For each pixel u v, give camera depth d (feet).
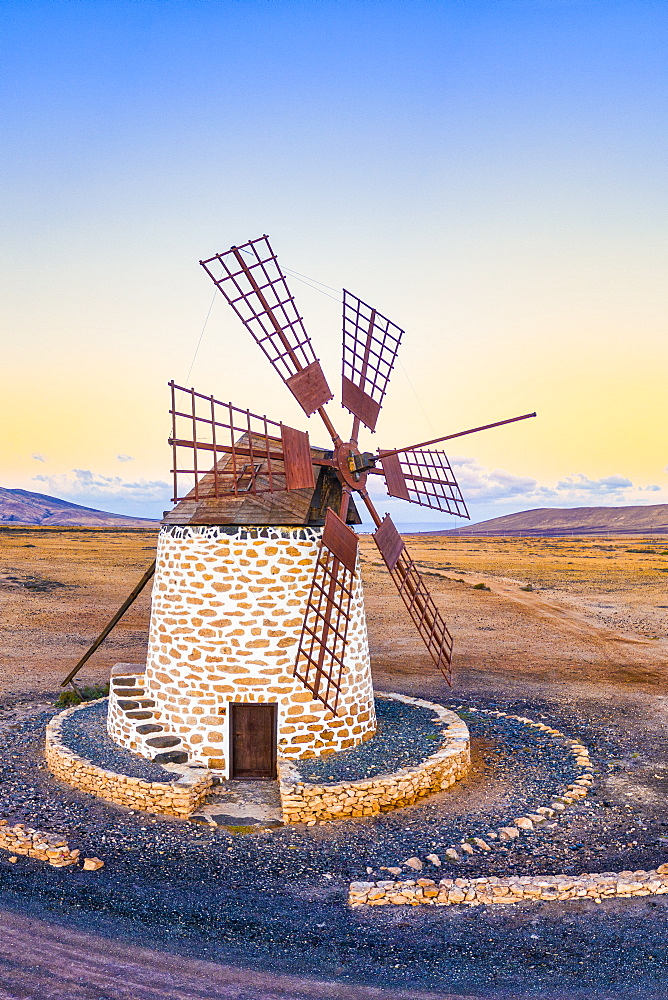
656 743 66.74
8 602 143.74
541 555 301.02
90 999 30.32
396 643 119.03
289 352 57.06
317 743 54.19
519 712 78.18
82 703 73.46
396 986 31.60
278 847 44.62
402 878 40.65
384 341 66.39
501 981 31.86
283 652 53.52
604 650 114.32
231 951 34.17
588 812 49.85
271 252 57.36
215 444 50.29
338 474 57.47
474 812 49.42
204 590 53.83
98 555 235.40
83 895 38.83
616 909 37.50
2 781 54.13
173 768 52.26
